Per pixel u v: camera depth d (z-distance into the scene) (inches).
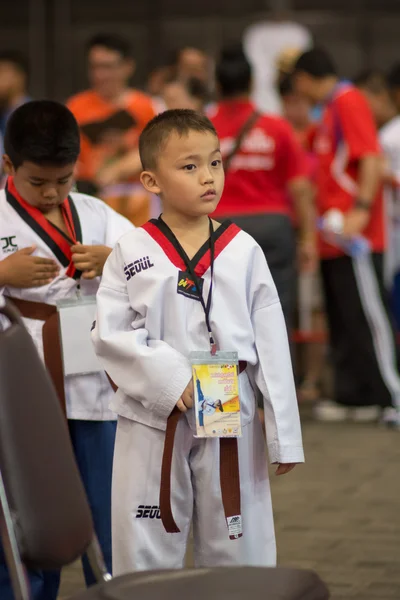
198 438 139.3
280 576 106.4
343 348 338.0
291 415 140.6
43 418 109.2
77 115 334.6
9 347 108.6
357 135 322.0
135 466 139.9
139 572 109.9
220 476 138.5
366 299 330.0
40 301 157.5
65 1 546.9
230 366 137.3
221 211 304.0
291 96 389.1
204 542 142.3
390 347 333.4
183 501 140.9
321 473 270.5
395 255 372.8
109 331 140.0
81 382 157.6
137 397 137.7
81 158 334.0
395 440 311.6
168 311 139.3
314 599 104.3
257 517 142.4
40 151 152.2
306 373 387.2
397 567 195.2
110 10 547.2
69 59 547.2
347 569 194.2
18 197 159.8
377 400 334.0
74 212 162.7
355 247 325.4
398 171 360.5
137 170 327.3
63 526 108.9
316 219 328.8
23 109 156.3
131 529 139.9
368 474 269.0
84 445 159.9
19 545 108.3
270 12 538.9
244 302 140.4
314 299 408.8
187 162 138.5
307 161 318.0
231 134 301.7
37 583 151.5
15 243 158.4
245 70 299.4
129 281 140.7
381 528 220.4
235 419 137.0
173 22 546.0
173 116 141.7
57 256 158.7
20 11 546.0
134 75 549.3
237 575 106.9
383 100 401.7
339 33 538.9
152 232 141.9
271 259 304.0
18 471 107.2
